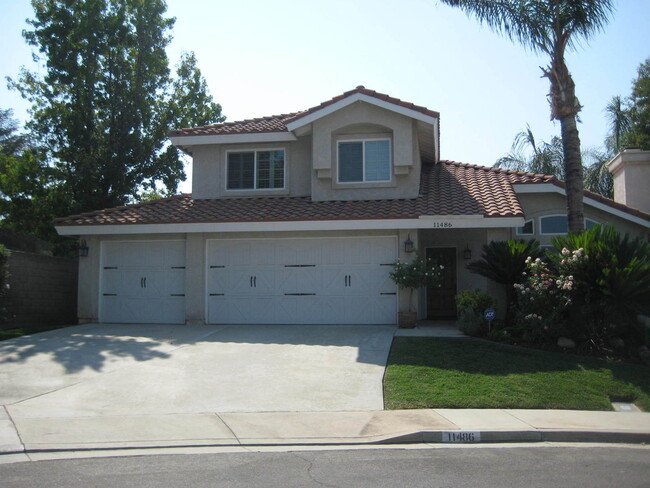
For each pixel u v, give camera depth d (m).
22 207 26.28
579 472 6.11
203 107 30.33
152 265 16.55
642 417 8.59
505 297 14.48
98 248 16.73
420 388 9.55
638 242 12.40
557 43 14.72
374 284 15.37
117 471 5.98
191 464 6.29
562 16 14.88
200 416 8.27
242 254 16.03
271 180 17.77
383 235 15.32
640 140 28.47
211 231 15.62
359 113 16.50
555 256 12.83
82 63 25.94
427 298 17.88
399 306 14.98
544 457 6.75
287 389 9.62
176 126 28.50
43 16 25.83
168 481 5.64
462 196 15.89
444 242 17.62
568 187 14.51
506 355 11.44
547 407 8.99
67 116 25.34
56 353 12.06
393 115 16.31
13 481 5.59
